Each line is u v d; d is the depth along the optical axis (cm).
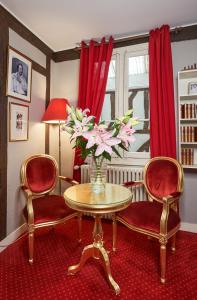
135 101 301
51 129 334
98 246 184
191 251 220
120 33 283
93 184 188
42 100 305
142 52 288
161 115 265
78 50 314
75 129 166
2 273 183
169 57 262
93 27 268
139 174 274
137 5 225
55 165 258
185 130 255
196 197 265
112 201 164
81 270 188
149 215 191
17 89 247
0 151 224
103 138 163
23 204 265
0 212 225
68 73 329
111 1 219
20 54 249
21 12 236
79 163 301
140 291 163
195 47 262
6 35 229
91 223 288
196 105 252
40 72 298
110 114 312
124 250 221
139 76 299
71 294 160
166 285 170
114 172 285
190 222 269
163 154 264
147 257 209
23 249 222
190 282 174
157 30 266
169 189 219
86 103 297
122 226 279
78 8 230
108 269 170
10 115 238
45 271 186
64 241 238
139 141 299
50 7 228
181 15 244
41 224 196
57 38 295
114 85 308
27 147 274
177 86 268
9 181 240
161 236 174
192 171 262
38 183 242
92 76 297
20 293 160
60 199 229
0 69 221
